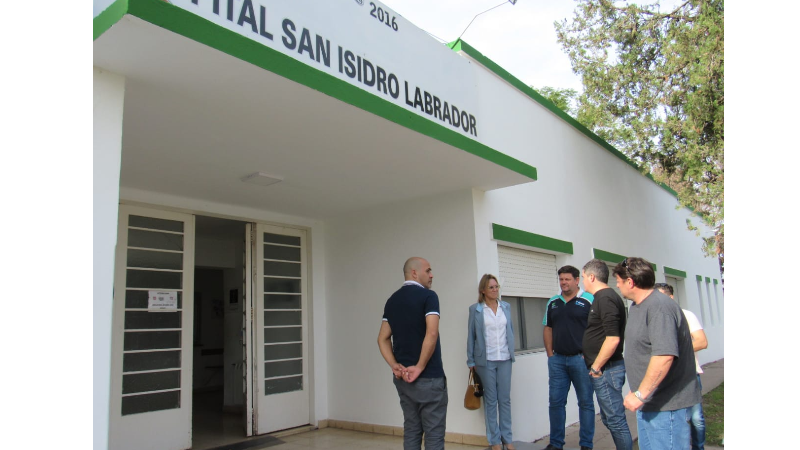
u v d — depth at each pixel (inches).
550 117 343.9
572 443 238.7
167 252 231.0
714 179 367.6
